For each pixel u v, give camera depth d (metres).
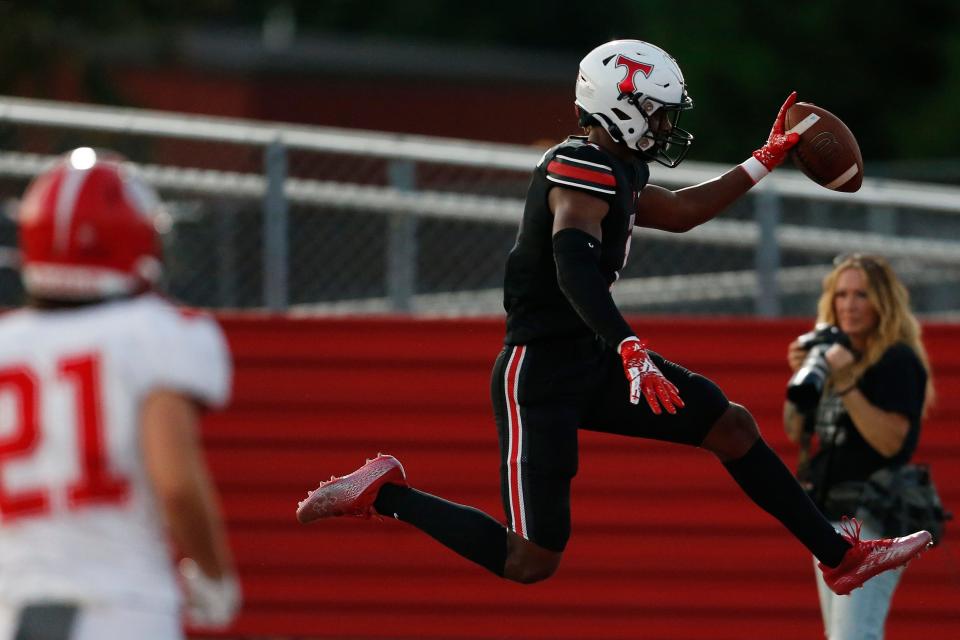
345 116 103.06
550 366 18.05
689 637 28.30
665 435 18.50
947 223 33.41
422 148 28.94
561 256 16.84
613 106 17.48
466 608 28.61
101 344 10.74
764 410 28.05
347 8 137.88
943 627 28.02
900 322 20.75
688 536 28.41
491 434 28.47
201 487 10.49
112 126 28.77
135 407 10.70
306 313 29.59
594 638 28.41
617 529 28.42
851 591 19.44
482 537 18.69
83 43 81.12
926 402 21.45
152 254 11.32
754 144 88.38
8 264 30.16
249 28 140.75
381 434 28.48
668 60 17.78
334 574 28.61
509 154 29.02
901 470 20.66
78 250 10.91
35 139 32.97
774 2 89.69
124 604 10.56
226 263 30.09
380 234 30.72
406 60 104.31
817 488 20.92
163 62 86.06
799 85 89.69
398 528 28.69
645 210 19.09
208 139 28.66
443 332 28.52
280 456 28.50
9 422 10.77
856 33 90.19
